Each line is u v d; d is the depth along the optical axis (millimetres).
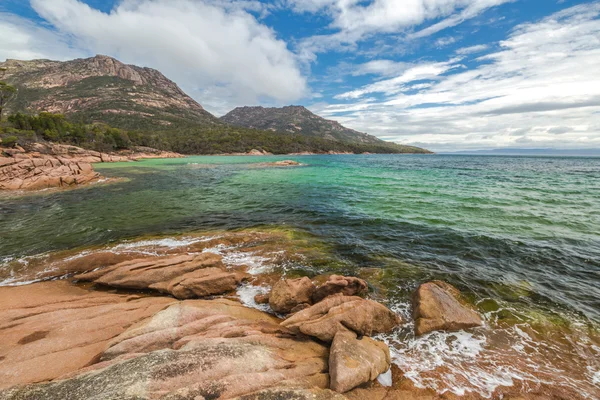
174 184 32406
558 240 12953
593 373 5461
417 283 9180
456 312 7090
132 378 3975
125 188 29203
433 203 20891
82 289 8742
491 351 6074
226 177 39906
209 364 4402
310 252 11695
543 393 4938
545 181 35031
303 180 36250
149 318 6188
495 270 10125
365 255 11438
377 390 4824
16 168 31219
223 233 13984
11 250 12000
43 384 3961
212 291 8414
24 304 7445
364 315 6434
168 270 8930
